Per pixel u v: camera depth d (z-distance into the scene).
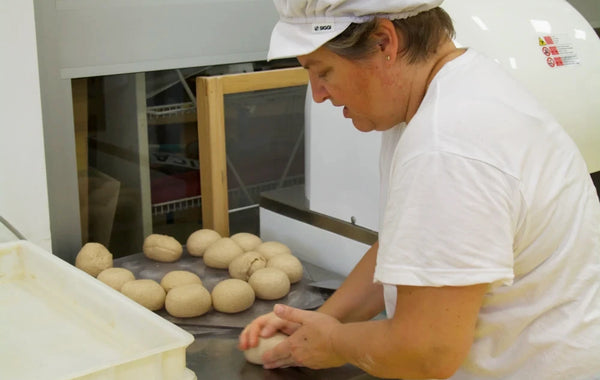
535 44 1.34
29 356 1.03
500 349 0.93
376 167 1.36
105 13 1.42
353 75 0.85
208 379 1.06
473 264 0.78
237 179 1.75
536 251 0.86
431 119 0.82
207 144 1.58
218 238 1.52
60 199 1.45
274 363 1.08
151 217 1.64
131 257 1.50
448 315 0.80
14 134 1.35
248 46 1.63
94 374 0.88
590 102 1.39
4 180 1.37
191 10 1.52
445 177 0.79
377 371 0.90
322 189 1.51
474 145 0.79
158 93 1.57
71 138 1.44
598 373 0.90
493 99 0.84
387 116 0.90
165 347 0.94
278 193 1.68
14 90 1.33
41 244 1.44
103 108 1.51
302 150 1.85
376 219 1.39
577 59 1.39
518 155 0.82
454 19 1.29
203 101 1.56
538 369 0.91
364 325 0.93
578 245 0.88
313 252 1.56
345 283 1.18
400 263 0.81
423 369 0.84
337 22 0.82
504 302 0.91
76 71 1.41
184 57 1.54
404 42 0.84
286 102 1.77
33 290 1.26
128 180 1.59
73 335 1.09
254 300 1.31
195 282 1.32
